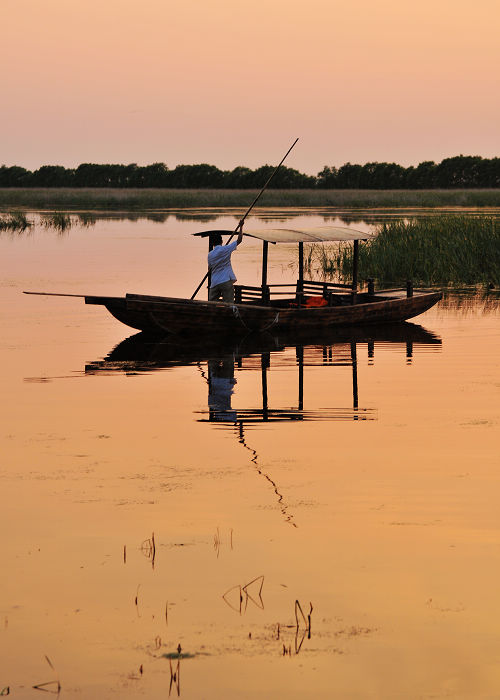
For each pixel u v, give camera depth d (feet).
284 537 46.21
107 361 95.50
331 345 105.70
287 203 503.20
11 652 35.55
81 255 214.07
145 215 409.28
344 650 35.35
